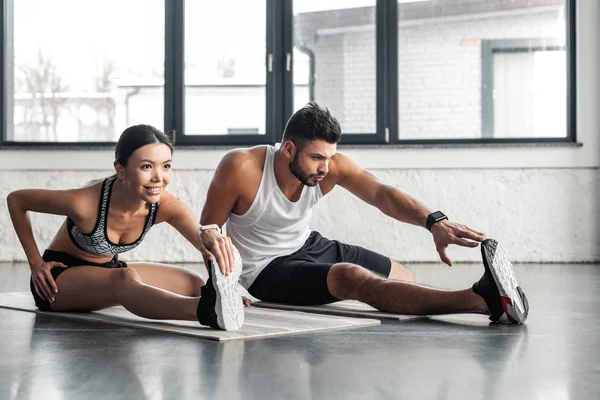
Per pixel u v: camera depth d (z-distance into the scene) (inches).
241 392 66.3
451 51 251.6
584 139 242.8
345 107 253.8
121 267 117.0
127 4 259.4
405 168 247.0
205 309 95.9
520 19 249.6
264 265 125.5
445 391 66.8
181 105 256.4
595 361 79.7
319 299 119.2
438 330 99.4
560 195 243.4
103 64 261.1
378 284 113.1
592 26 242.8
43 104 262.4
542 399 64.4
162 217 110.9
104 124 261.4
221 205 121.9
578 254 243.1
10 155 253.9
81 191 109.1
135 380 70.8
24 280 180.2
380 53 251.6
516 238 244.7
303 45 255.3
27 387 68.4
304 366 76.8
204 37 257.0
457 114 251.6
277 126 255.1
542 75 249.3
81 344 89.0
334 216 248.2
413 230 245.9
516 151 244.2
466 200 245.6
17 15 262.7
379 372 74.1
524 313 103.3
